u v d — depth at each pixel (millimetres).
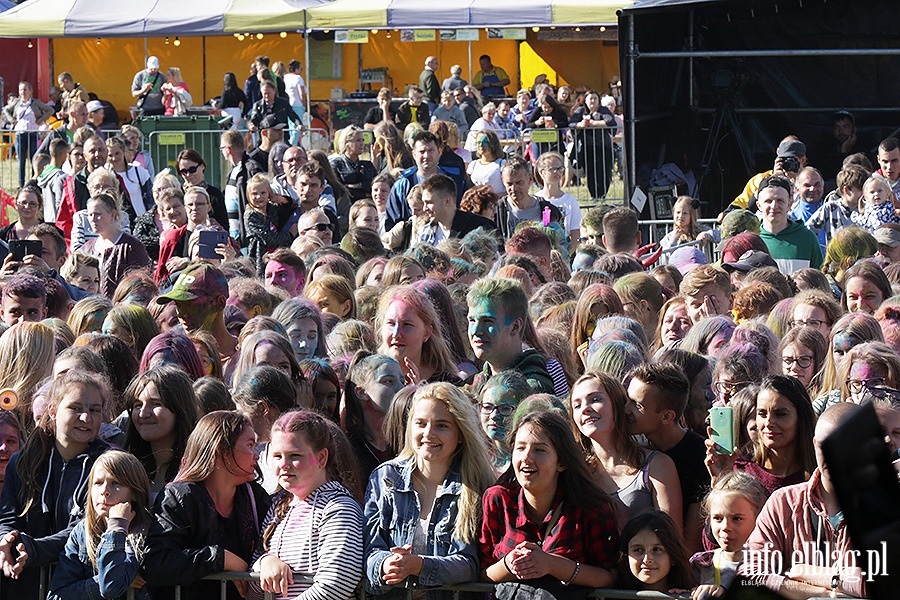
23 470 6211
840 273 10484
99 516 5812
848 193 13453
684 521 5953
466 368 7777
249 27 25906
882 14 18203
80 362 6812
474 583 5676
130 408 6441
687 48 18469
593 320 7984
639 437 6203
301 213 13922
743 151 18844
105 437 6457
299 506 5895
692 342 7688
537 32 35500
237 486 6074
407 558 5570
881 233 10734
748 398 6078
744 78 18609
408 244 12750
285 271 10109
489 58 34812
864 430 2631
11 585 6102
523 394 6488
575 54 35594
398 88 36125
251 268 11391
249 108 29609
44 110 31094
